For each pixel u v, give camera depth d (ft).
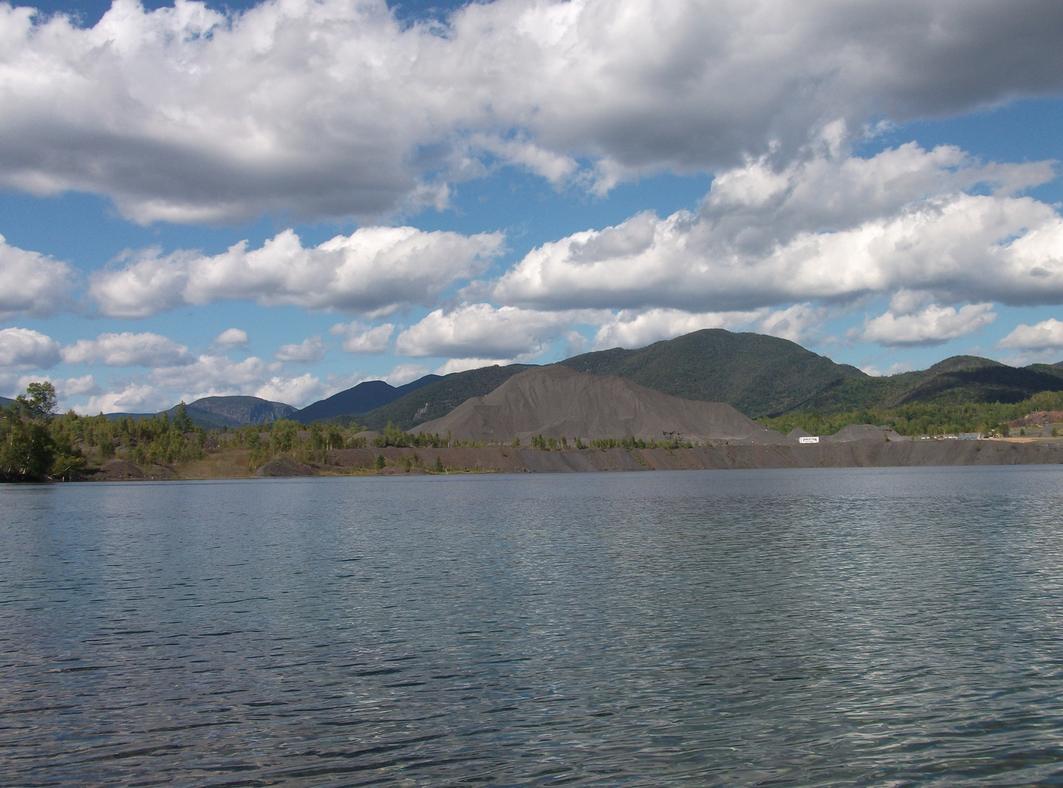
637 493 609.01
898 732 88.84
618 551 241.14
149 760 83.61
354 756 84.02
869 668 111.96
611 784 77.05
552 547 254.47
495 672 112.16
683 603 158.10
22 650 127.03
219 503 519.19
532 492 654.94
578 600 162.40
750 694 101.71
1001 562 207.41
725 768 80.33
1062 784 76.38
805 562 212.23
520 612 151.12
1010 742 85.81
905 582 179.01
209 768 81.56
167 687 107.04
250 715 96.22
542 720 93.45
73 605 163.53
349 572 203.82
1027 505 415.23
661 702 98.99
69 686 107.86
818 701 98.78
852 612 147.84
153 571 209.05
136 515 414.00
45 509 463.42
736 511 401.29
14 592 179.73
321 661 118.83
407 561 224.33
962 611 147.43
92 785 78.02
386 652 123.44
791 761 81.87
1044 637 127.44
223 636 135.03
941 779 77.66
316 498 579.89
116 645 129.70
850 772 79.36
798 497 515.91
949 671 110.01
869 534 279.90
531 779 78.23
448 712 96.37
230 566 217.56
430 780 78.28
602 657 119.03
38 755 85.15
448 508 457.27
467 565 214.69
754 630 134.62
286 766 81.76
